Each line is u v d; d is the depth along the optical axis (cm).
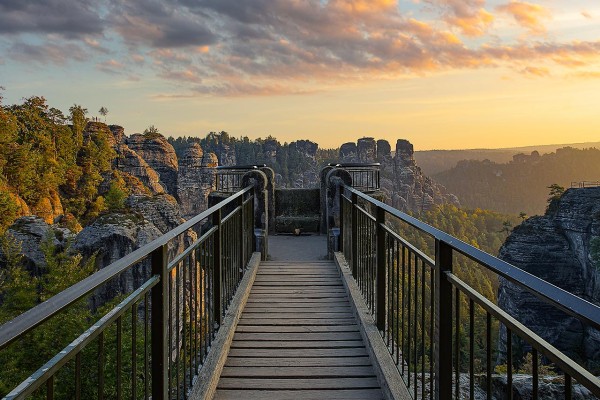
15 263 2830
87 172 8900
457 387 239
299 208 1121
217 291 471
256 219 824
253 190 816
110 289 2628
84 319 1930
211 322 455
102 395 185
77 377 162
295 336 500
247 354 459
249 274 670
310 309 580
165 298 259
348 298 607
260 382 404
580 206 4900
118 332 204
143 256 219
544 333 4441
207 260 449
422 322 303
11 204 6091
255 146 18412
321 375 414
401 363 391
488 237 13275
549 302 141
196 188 11600
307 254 882
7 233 3175
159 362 256
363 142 18088
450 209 15325
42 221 3394
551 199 5597
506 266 176
